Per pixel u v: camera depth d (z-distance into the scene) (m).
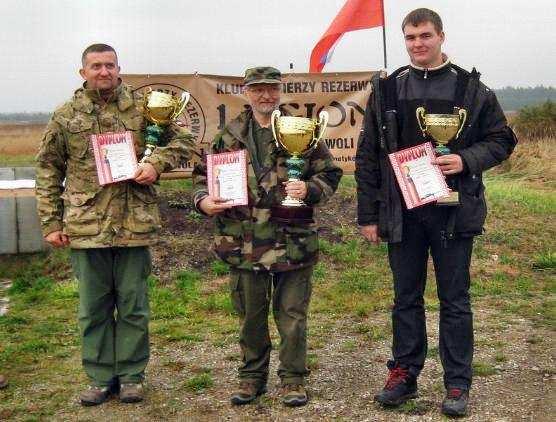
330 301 6.80
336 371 4.98
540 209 10.09
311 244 4.27
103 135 4.33
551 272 7.79
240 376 4.48
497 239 8.70
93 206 4.38
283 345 4.35
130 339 4.52
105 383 4.55
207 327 6.13
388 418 4.14
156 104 4.40
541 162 18.80
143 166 4.32
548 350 5.29
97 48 4.34
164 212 8.73
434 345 5.42
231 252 4.27
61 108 4.41
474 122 4.00
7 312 6.70
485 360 5.08
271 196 4.21
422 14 3.96
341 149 8.71
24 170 10.06
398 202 4.12
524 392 4.46
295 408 4.33
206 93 8.47
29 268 7.91
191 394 4.63
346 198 9.51
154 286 7.27
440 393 4.46
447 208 4.04
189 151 4.56
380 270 7.68
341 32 9.38
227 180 4.20
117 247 4.41
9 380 4.97
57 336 5.95
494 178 17.38
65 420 4.28
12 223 7.96
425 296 6.88
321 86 8.65
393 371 4.31
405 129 4.07
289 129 4.11
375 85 4.14
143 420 4.25
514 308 6.49
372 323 6.14
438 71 4.02
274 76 4.16
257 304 4.33
